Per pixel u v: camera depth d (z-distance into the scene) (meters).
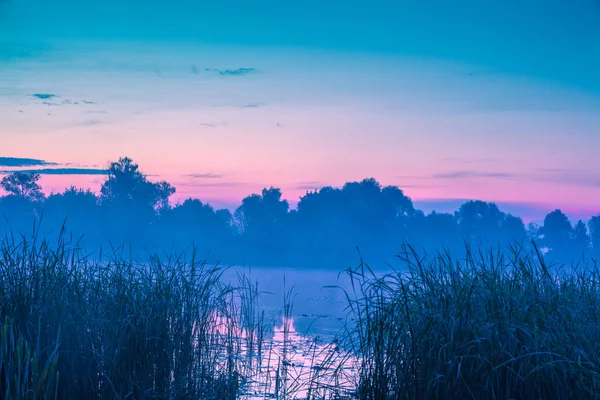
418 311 6.68
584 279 7.44
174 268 8.24
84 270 7.32
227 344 8.96
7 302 6.16
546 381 5.90
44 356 5.99
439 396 5.96
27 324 5.94
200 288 8.45
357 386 6.84
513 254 7.27
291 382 8.22
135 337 6.69
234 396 7.54
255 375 8.62
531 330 6.11
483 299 6.55
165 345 7.08
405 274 7.15
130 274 7.63
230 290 9.53
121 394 6.05
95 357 6.38
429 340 6.21
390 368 6.38
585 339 6.02
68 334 6.19
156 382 6.82
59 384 6.05
